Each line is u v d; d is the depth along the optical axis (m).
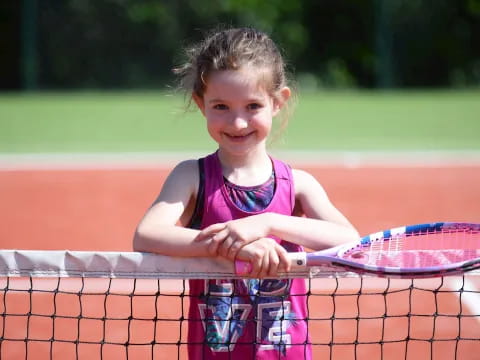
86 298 7.73
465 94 34.69
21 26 34.09
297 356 4.23
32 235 10.89
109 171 16.47
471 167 16.91
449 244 5.28
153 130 23.23
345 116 25.84
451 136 22.08
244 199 4.21
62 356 6.30
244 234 3.83
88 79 37.16
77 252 4.00
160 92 37.47
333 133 22.73
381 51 36.59
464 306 7.46
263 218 3.97
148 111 26.55
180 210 4.14
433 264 4.08
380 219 11.95
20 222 11.75
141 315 7.29
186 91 4.66
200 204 4.24
